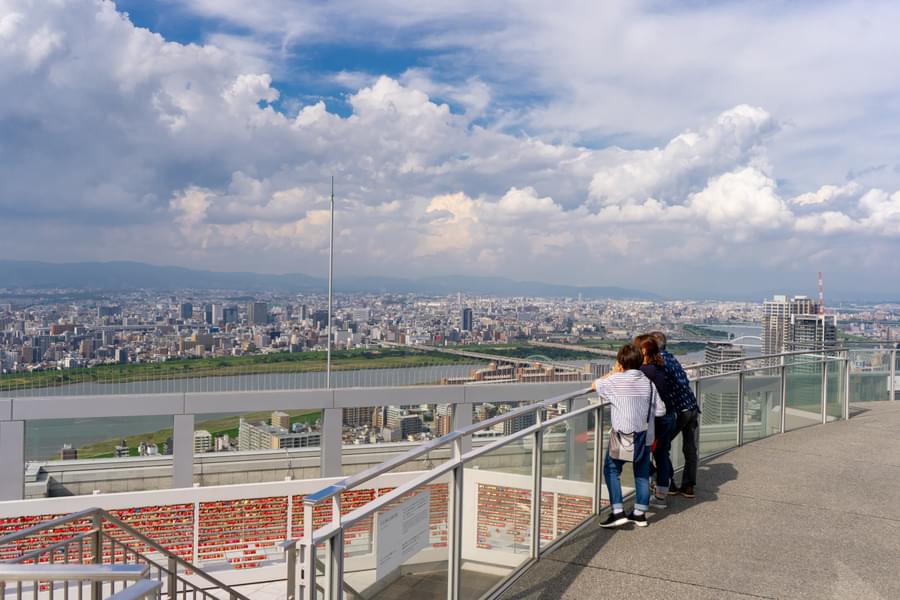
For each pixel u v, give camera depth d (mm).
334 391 11672
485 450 4184
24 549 8820
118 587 7484
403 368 12703
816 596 4199
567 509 5312
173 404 10945
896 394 14336
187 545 9688
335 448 11625
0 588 3605
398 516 3369
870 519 5785
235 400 11242
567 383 13133
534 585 4309
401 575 3387
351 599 3000
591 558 4797
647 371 5910
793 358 10211
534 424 4785
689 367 7922
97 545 5531
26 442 10312
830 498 6434
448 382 12609
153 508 9539
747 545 5098
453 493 3898
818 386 10805
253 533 9953
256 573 9914
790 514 5910
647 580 4406
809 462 7953
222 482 11172
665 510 6004
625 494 6277
